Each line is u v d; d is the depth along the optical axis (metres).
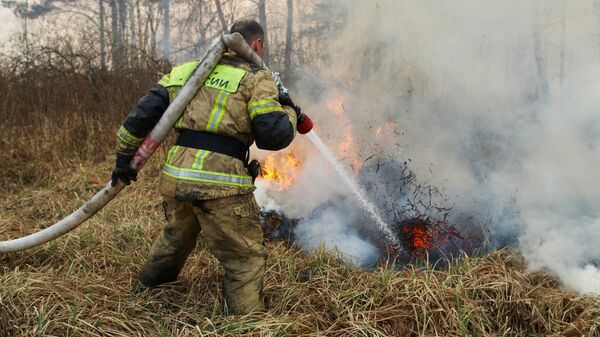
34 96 6.48
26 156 5.61
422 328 2.46
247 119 2.35
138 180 4.76
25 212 4.26
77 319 2.40
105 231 3.58
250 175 2.46
